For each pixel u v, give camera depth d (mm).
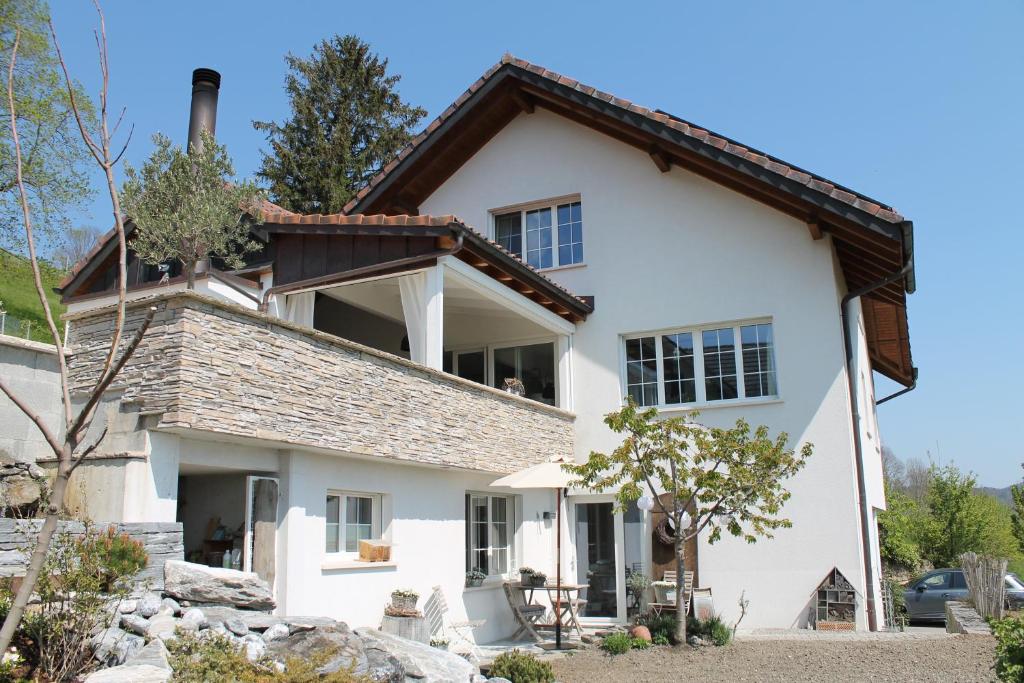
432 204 19328
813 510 14867
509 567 15547
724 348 16250
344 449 10258
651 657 11555
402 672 7488
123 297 4387
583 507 16828
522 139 18703
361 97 35125
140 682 5449
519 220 18703
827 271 15562
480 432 13328
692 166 16859
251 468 9773
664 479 12195
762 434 12578
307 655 6949
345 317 17328
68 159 20562
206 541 10312
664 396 16516
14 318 22531
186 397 8141
